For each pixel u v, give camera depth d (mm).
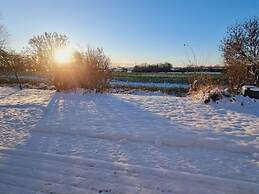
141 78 33625
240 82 16016
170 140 6762
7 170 5570
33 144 6973
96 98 14148
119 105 11852
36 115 10109
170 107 11172
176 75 39031
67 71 17281
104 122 8695
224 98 12000
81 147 6676
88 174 5309
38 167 5664
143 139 7016
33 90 19672
